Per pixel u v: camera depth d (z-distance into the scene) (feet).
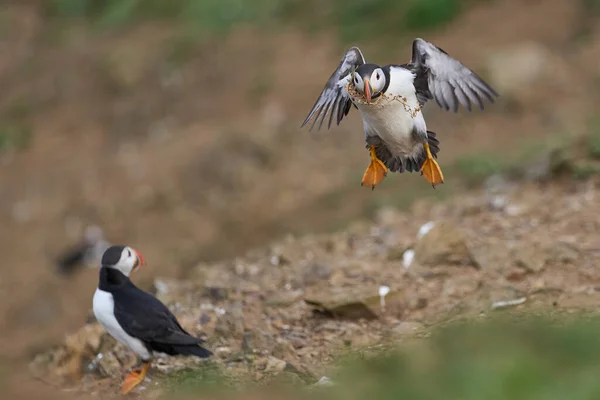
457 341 24.84
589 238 33.94
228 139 61.57
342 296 29.53
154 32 81.41
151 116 71.36
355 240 37.60
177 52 76.13
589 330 23.72
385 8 73.31
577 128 53.88
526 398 20.63
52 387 28.30
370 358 25.30
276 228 54.49
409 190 51.65
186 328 29.91
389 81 24.47
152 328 24.53
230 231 55.47
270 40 74.74
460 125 59.26
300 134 62.28
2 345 49.96
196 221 57.06
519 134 56.49
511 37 66.85
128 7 85.61
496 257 32.04
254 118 65.98
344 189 55.11
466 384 21.86
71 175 65.92
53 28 88.33
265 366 26.48
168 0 84.94
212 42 76.38
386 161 26.68
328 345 27.73
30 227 62.23
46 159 69.46
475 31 68.33
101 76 76.84
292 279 33.32
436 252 32.86
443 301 29.81
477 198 41.27
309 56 71.61
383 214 41.16
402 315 29.40
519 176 47.83
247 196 57.57
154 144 67.10
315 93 66.74
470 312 28.17
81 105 75.41
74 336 30.50
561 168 42.09
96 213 61.05
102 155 67.92
